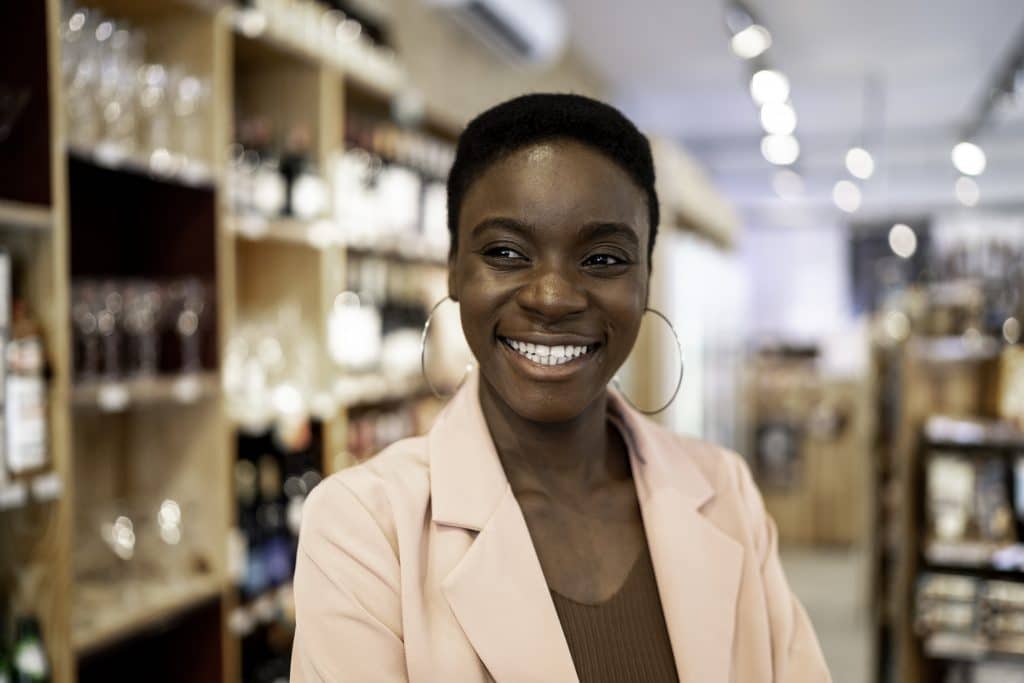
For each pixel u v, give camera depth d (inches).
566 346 35.8
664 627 38.3
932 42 265.6
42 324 69.0
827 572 247.9
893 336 174.9
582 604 37.6
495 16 180.2
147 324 83.4
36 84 68.6
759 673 38.9
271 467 108.7
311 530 36.3
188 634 90.8
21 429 66.0
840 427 279.1
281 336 109.3
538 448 39.6
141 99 84.1
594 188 35.3
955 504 134.4
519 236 35.7
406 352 127.3
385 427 130.8
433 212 134.4
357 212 113.8
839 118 375.2
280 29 99.8
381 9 163.6
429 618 35.2
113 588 84.3
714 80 315.3
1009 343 137.6
